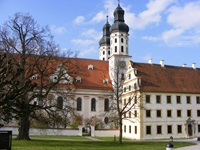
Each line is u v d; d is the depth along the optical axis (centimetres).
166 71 6644
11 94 1388
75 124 6306
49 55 4066
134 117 5875
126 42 7694
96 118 6981
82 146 3488
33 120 4819
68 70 4838
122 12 7812
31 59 4022
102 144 3894
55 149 2997
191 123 6122
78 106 7025
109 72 7738
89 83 7294
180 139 5625
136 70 6250
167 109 5984
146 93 5862
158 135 5803
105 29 9750
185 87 6353
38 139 4438
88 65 7825
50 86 4109
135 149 3241
